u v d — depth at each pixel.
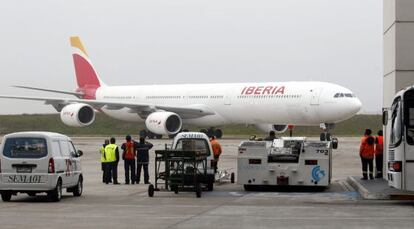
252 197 28.31
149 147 36.31
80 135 126.00
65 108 72.50
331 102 63.53
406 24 32.38
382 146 36.41
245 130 123.00
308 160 30.69
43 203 25.78
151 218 20.70
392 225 18.91
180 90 79.00
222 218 20.66
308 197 28.31
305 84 66.81
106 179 36.16
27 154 25.91
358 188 31.17
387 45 35.22
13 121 146.50
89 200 27.05
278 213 22.06
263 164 31.00
